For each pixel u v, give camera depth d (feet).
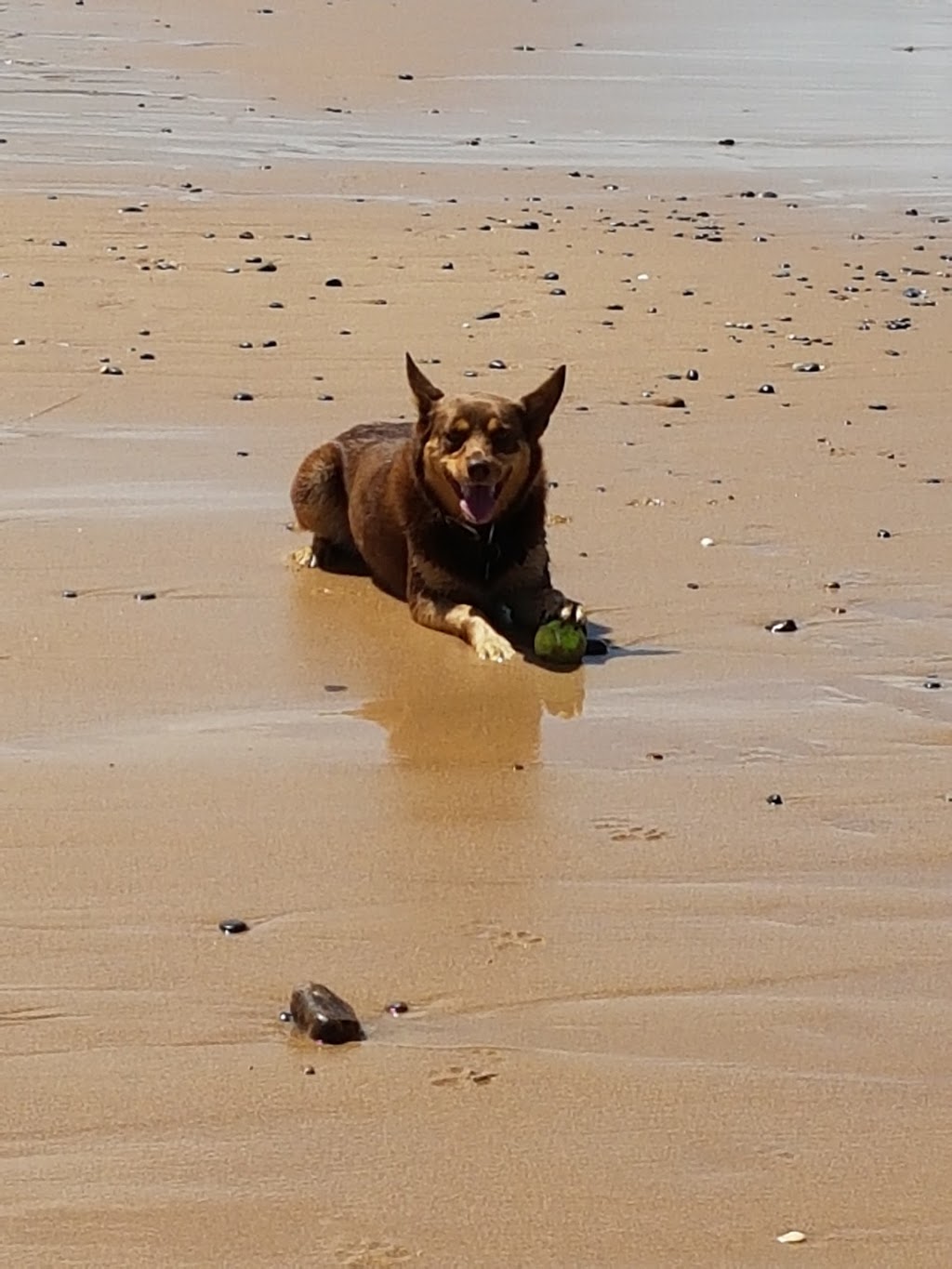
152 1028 9.82
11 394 17.85
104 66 34.58
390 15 41.37
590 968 10.30
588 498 15.97
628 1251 8.71
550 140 30.17
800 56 39.37
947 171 28.86
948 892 10.96
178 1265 8.61
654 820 11.55
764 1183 9.03
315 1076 9.54
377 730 12.48
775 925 10.66
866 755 12.29
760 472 16.63
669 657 13.50
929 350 19.95
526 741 12.39
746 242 23.70
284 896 10.78
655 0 45.96
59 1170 9.03
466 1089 9.49
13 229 22.65
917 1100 9.49
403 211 24.45
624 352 19.54
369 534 14.46
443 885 10.91
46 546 14.80
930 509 15.97
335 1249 8.69
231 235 22.80
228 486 16.07
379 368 18.86
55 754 12.05
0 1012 9.90
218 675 13.10
